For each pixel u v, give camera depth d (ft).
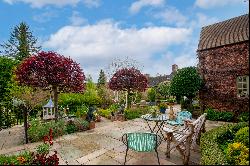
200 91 54.19
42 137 32.42
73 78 40.06
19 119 51.55
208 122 45.91
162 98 111.96
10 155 25.89
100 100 82.07
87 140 31.09
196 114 53.42
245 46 46.44
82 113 49.93
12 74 43.93
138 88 68.54
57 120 38.34
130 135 20.56
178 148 21.49
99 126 42.27
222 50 50.19
